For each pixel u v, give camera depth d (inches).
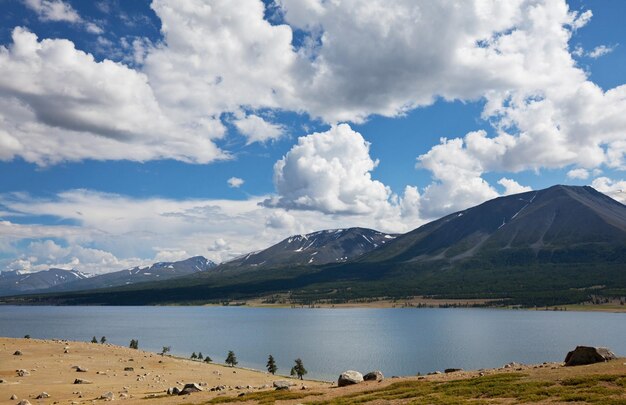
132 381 3164.4
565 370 1727.4
